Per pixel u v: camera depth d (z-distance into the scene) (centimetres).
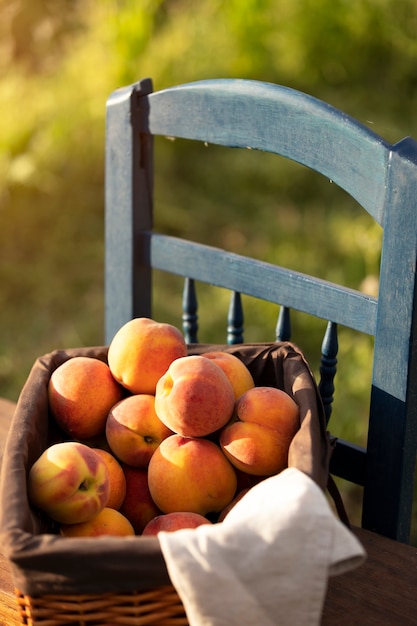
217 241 347
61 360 117
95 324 324
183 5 392
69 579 81
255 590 78
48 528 98
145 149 144
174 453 101
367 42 368
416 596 106
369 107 357
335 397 266
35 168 364
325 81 370
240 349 119
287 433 101
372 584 108
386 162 108
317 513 79
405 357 111
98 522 98
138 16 376
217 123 130
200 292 324
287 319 131
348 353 281
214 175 372
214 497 101
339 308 121
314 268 318
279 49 369
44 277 350
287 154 121
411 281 108
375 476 119
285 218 350
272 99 121
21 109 380
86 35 397
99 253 357
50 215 366
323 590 78
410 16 362
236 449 101
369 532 120
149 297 154
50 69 401
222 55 371
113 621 85
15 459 94
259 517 79
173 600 84
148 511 107
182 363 103
